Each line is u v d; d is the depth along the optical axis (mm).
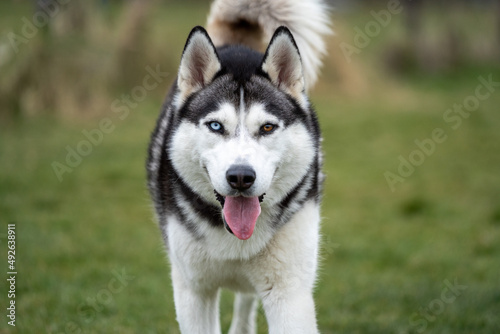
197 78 4160
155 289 6082
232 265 4020
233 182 3643
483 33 24969
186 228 3967
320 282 6480
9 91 13359
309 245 4004
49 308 5461
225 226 3779
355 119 15203
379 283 6402
